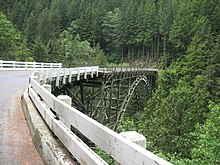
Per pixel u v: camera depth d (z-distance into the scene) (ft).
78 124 9.52
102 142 7.43
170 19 246.47
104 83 81.56
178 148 58.39
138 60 269.44
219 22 203.21
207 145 36.01
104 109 80.18
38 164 12.35
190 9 233.76
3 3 287.07
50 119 14.02
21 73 70.85
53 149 11.23
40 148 13.39
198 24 205.36
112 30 305.94
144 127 71.92
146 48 275.80
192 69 134.31
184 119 65.46
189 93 78.89
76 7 346.33
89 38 311.68
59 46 203.62
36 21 291.99
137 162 5.66
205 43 160.97
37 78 28.66
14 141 15.43
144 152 5.46
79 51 229.45
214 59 125.08
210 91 112.27
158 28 265.13
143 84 142.51
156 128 66.49
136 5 303.07
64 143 11.11
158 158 5.06
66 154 10.57
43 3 368.68
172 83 122.11
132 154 5.87
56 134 12.56
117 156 6.56
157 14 276.82
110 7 359.46
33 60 179.93
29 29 270.26
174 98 74.18
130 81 117.19
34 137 15.06
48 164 11.78
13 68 85.71
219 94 106.11
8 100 28.32
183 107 69.77
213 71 116.57
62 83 58.80
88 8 321.32
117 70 89.97
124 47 292.40
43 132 13.65
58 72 54.08
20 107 24.91
